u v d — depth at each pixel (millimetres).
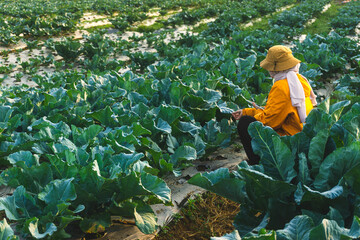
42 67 10258
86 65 9992
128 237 3031
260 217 2648
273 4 21828
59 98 4855
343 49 9648
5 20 14477
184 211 3455
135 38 13141
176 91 4680
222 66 6168
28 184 2988
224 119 4695
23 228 2543
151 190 2926
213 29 14141
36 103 4691
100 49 10836
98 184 2912
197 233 3229
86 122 4324
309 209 2453
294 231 1972
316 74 6715
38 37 13273
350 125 2576
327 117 2701
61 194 2730
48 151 3605
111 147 3486
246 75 6156
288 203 2500
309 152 2520
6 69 9570
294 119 3484
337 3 25297
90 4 19766
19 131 4324
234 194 2684
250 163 3979
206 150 4355
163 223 3256
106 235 3018
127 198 2938
